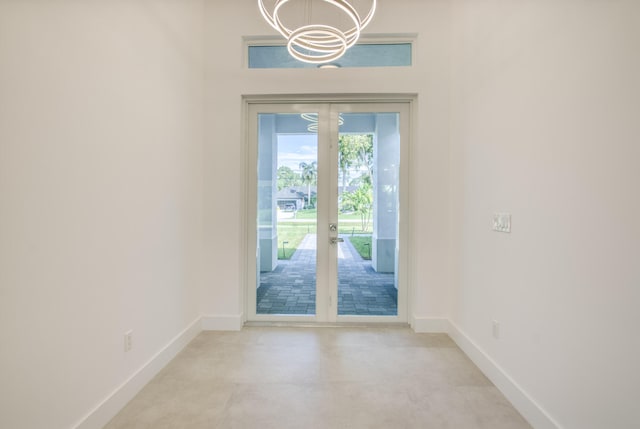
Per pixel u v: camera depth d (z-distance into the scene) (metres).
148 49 2.17
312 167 3.26
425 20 3.01
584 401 1.39
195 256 2.96
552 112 1.61
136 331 2.04
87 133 1.62
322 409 1.87
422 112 3.02
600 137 1.31
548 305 1.63
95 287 1.68
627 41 1.19
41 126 1.36
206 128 3.08
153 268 2.25
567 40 1.51
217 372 2.29
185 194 2.74
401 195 3.21
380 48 3.13
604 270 1.29
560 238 1.55
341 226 3.25
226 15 3.08
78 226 1.57
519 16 1.89
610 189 1.26
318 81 3.06
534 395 1.74
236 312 3.09
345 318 3.24
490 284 2.23
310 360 2.48
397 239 3.25
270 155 3.28
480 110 2.39
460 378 2.22
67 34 1.49
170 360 2.47
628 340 1.19
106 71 1.75
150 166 2.20
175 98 2.55
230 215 3.09
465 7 2.66
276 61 3.17
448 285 3.04
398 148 3.23
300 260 3.28
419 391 2.06
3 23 1.21
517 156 1.91
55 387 1.44
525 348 1.82
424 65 3.02
